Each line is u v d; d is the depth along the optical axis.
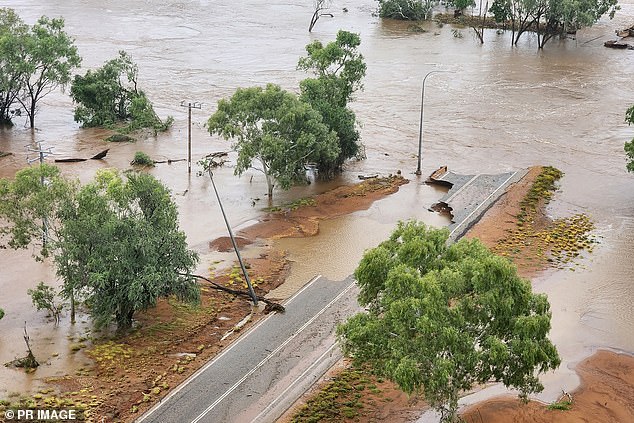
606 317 59.22
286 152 77.31
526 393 42.91
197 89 120.31
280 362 52.56
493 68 135.25
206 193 82.50
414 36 160.38
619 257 68.94
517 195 81.75
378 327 41.09
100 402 47.75
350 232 73.62
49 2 186.75
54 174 58.47
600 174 89.50
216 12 183.50
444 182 85.25
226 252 69.00
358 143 97.62
